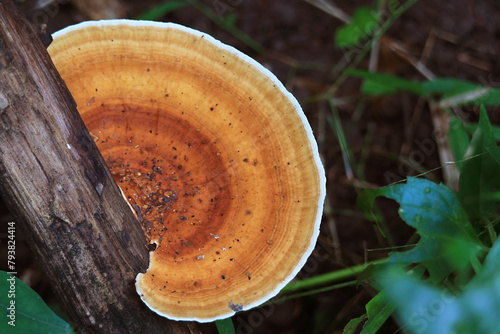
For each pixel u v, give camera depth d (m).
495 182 0.27
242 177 0.25
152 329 0.24
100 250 0.23
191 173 0.25
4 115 0.22
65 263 0.23
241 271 0.25
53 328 0.23
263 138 0.25
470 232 0.25
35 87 0.22
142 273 0.24
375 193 0.26
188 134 0.25
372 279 0.27
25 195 0.23
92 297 0.23
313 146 0.25
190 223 0.25
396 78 0.32
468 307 0.19
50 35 0.24
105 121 0.25
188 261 0.25
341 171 0.36
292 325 0.33
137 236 0.24
